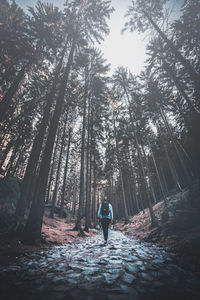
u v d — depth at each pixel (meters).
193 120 8.28
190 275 2.16
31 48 10.84
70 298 1.53
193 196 8.27
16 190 9.61
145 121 15.27
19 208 6.74
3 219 5.31
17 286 1.80
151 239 6.09
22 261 2.96
